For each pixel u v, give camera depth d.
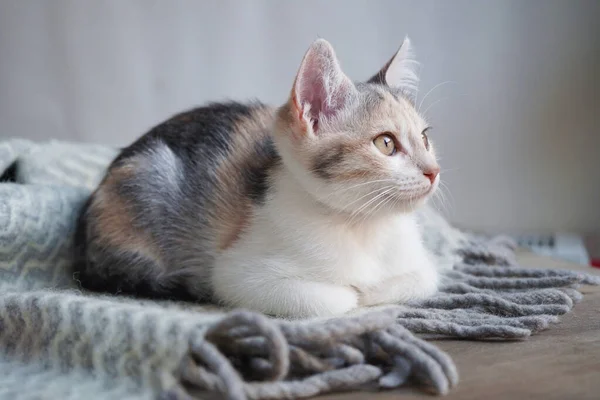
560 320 0.54
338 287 0.55
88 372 0.46
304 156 0.54
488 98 1.04
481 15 1.03
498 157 1.05
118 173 0.60
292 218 0.55
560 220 1.05
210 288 0.59
